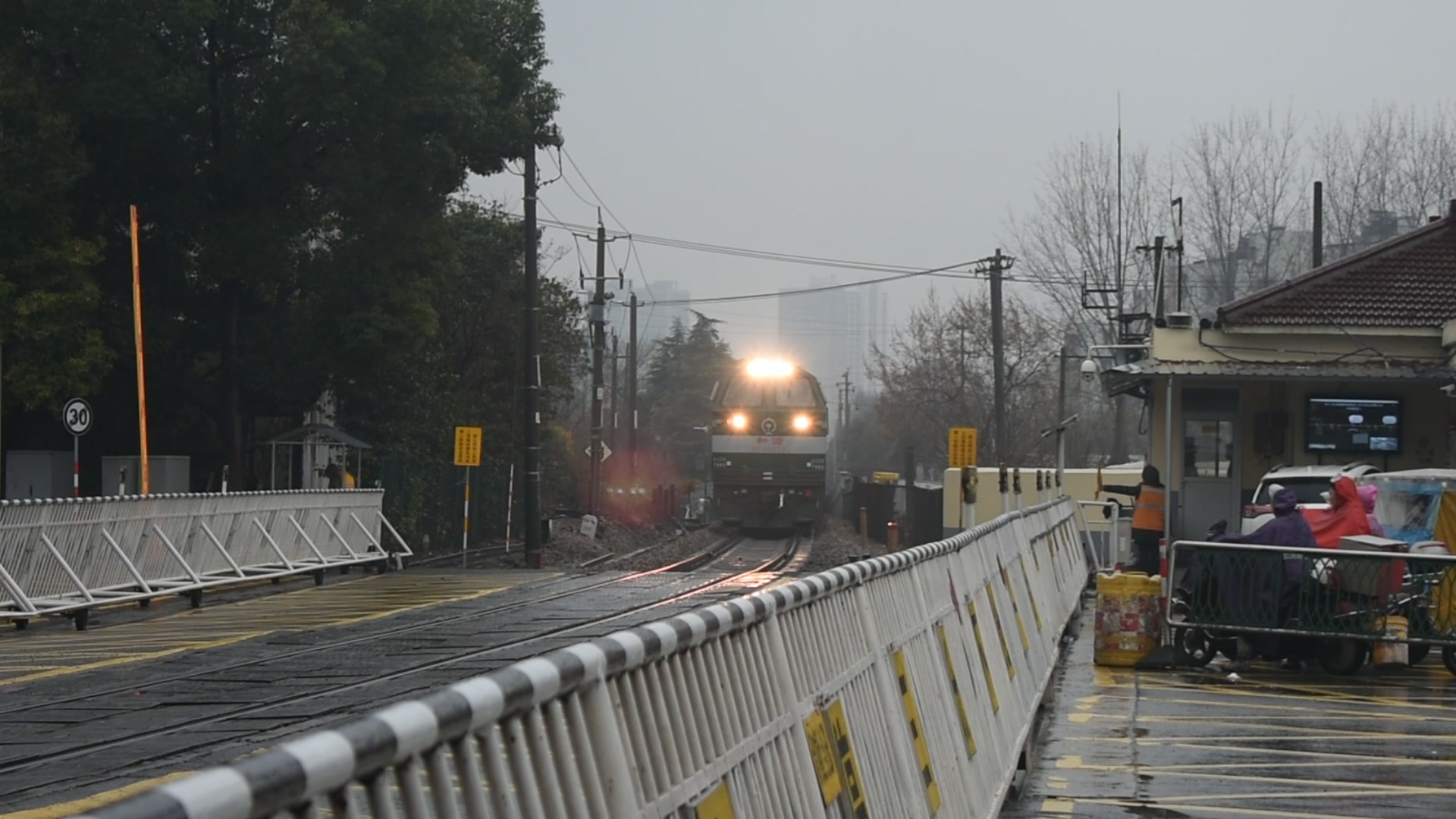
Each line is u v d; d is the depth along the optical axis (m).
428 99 86.69
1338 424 77.19
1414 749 29.55
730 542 126.81
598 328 141.00
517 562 99.81
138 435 98.06
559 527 123.56
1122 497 94.44
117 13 80.31
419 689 34.09
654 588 67.31
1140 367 76.69
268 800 5.55
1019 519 37.31
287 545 70.00
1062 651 46.62
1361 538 42.78
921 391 181.62
